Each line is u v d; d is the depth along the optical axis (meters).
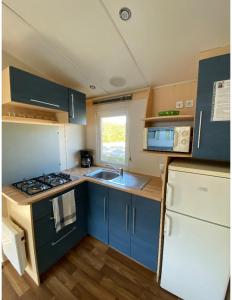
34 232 1.34
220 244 1.05
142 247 1.55
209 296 1.14
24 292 1.35
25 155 1.74
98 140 2.54
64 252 1.66
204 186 1.06
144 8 0.98
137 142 2.10
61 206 1.54
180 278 1.25
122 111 2.20
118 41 1.28
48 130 2.00
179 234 1.20
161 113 1.51
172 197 1.20
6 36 1.30
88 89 2.14
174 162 1.36
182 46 1.23
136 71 1.64
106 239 1.85
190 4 0.92
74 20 1.12
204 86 1.03
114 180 1.83
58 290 1.36
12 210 1.55
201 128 1.07
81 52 1.45
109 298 1.30
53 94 1.58
